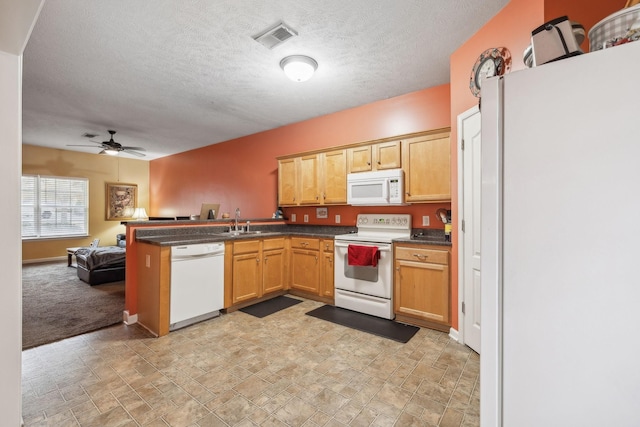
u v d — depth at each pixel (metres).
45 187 6.38
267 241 3.66
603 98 0.64
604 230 0.64
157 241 2.76
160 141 5.85
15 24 1.16
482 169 0.79
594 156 0.65
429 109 3.29
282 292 3.96
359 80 3.11
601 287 0.64
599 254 0.65
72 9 2.01
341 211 4.04
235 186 5.57
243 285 3.36
